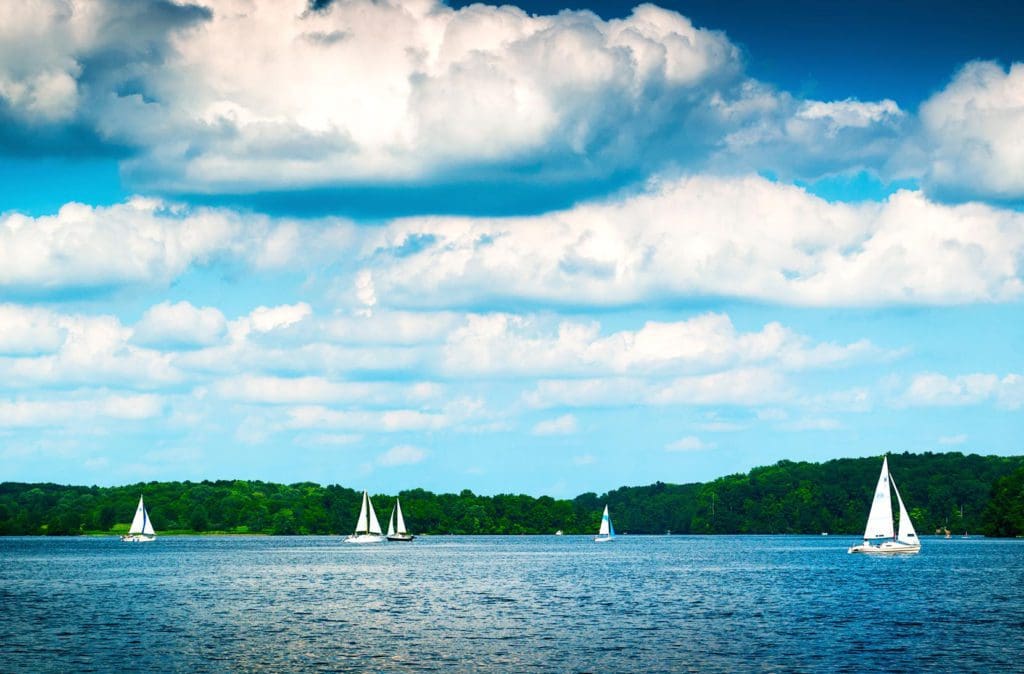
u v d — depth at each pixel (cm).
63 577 15250
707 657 7006
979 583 12619
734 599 10869
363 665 6819
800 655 7056
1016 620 8769
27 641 7825
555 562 19738
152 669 6669
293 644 7669
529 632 8275
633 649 7362
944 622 8656
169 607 10375
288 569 17412
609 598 11181
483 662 6900
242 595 11862
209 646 7575
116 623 8962
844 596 11062
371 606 10444
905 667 6612
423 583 13775
